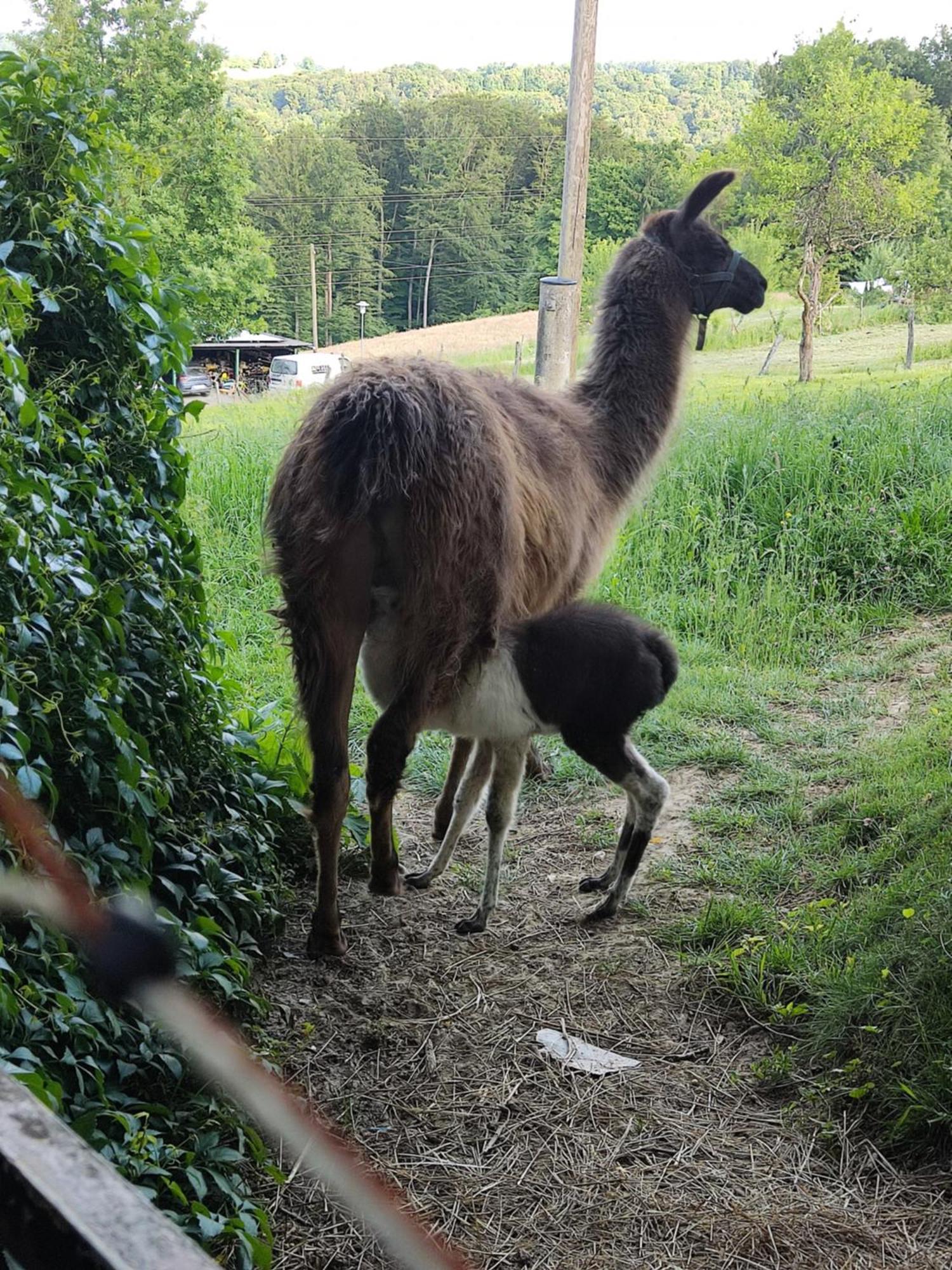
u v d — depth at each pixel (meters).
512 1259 3.00
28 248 4.33
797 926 4.45
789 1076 3.73
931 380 17.66
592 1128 3.54
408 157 69.88
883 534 8.90
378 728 4.27
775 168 27.59
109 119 4.75
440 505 4.06
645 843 4.71
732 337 32.16
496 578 4.30
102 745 3.61
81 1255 0.88
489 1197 3.23
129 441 4.57
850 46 28.12
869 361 25.88
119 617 4.09
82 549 3.90
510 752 4.54
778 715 6.85
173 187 31.75
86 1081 2.95
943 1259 2.96
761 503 9.55
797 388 18.56
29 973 2.92
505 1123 3.55
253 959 4.27
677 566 8.91
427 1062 3.83
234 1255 2.88
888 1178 3.28
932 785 5.29
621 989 4.29
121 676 3.98
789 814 5.52
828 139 27.39
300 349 39.72
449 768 5.37
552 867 5.26
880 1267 2.95
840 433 10.38
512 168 69.00
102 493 4.11
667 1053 3.93
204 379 28.41
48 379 4.25
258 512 9.52
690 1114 3.61
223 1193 2.95
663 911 4.83
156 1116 3.07
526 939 4.63
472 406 4.30
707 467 9.93
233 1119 3.13
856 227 28.30
